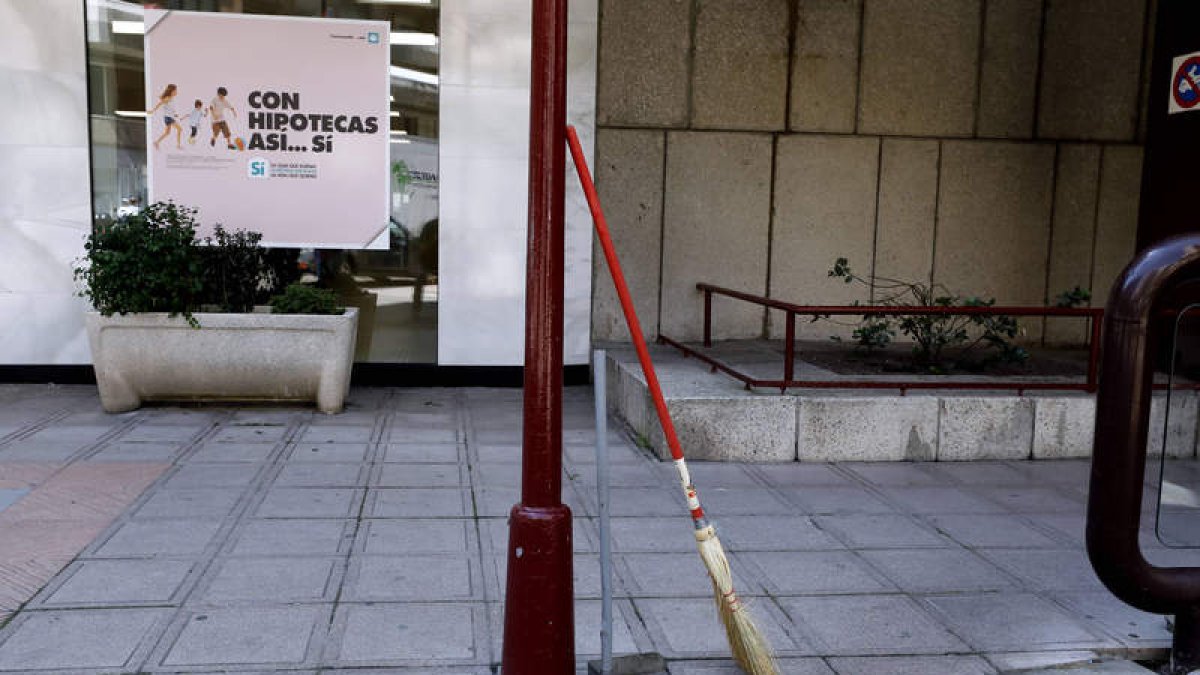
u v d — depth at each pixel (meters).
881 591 4.62
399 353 9.07
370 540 5.06
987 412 7.13
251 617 4.10
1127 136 10.16
